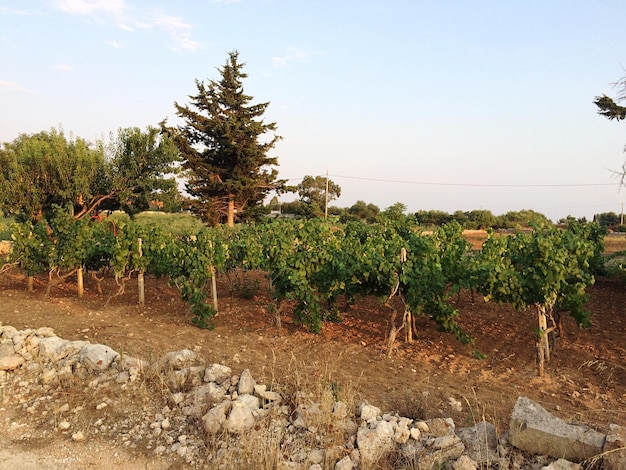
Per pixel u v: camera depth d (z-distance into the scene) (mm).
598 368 7344
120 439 4953
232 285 13148
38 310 10055
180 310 10805
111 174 23281
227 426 4867
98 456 4688
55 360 6488
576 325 9703
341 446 4531
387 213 15297
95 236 12406
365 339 8758
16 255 12125
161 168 24344
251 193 35219
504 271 7375
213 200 34188
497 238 10875
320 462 4418
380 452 4398
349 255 8938
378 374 6918
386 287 8133
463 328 9508
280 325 9195
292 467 4316
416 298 7801
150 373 6047
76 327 8773
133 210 24828
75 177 21672
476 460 4238
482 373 7156
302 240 11344
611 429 4227
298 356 7613
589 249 8406
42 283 13258
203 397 5406
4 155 25359
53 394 5809
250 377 5645
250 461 4438
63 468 4504
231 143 33281
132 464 4566
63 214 12016
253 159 34375
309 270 8953
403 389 6289
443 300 8234
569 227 14367
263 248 10352
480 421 5160
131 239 11078
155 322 9523
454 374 7086
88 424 5191
